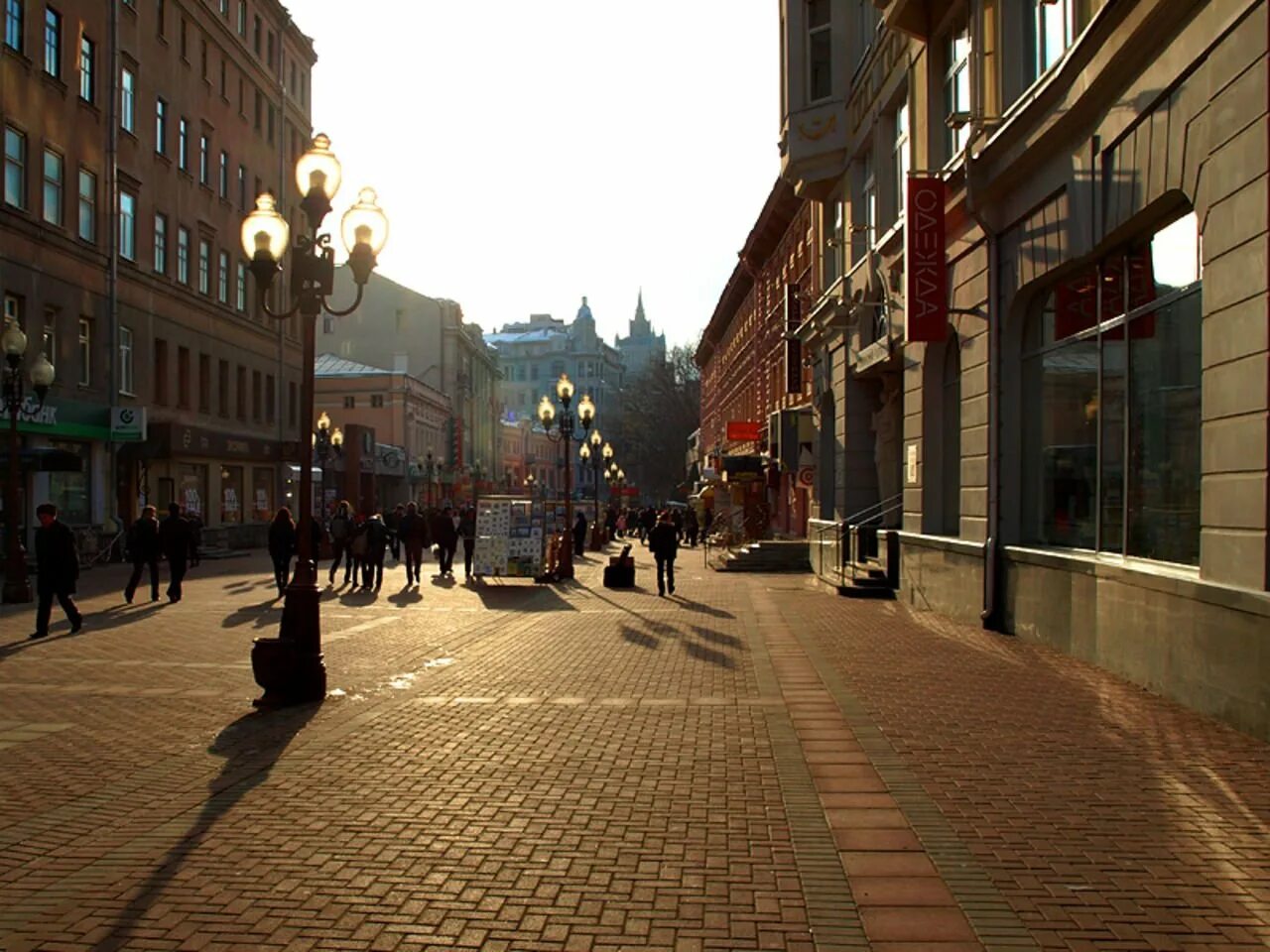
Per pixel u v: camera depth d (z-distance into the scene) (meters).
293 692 9.55
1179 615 9.16
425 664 12.05
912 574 18.38
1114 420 11.25
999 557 14.21
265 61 46.91
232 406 42.88
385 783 6.79
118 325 33.09
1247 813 6.01
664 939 4.37
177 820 6.02
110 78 32.31
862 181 23.41
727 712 9.05
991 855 5.35
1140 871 5.12
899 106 19.86
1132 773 6.90
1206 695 8.65
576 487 139.88
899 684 10.27
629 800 6.36
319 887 4.97
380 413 71.19
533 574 25.66
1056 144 12.07
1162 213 10.03
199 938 4.38
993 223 14.23
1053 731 8.13
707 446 73.38
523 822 5.95
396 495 69.38
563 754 7.57
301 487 10.08
